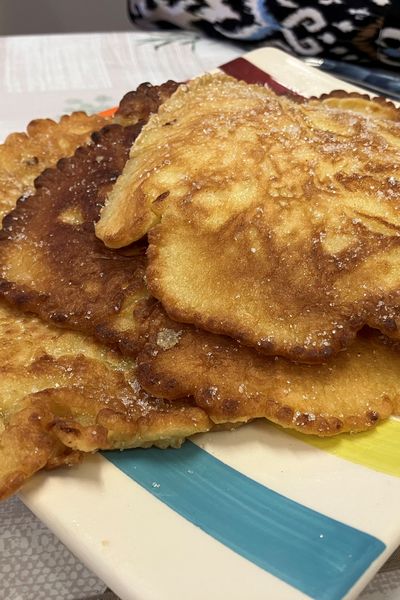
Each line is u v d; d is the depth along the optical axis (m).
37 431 0.27
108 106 0.59
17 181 0.41
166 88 0.45
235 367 0.29
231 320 0.29
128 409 0.29
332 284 0.29
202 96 0.39
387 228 0.30
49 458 0.27
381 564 0.25
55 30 1.08
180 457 0.28
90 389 0.30
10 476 0.26
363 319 0.29
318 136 0.34
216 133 0.34
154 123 0.38
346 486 0.27
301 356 0.28
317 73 0.53
